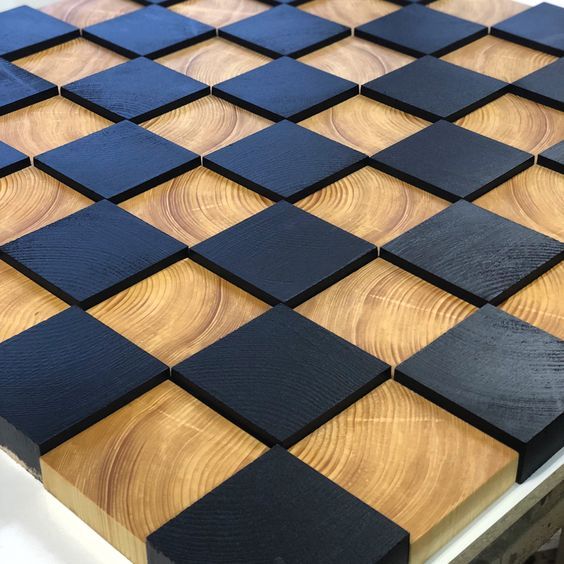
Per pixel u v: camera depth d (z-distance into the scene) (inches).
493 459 21.0
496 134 32.2
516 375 22.6
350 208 28.9
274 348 23.5
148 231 27.8
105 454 21.4
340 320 24.8
